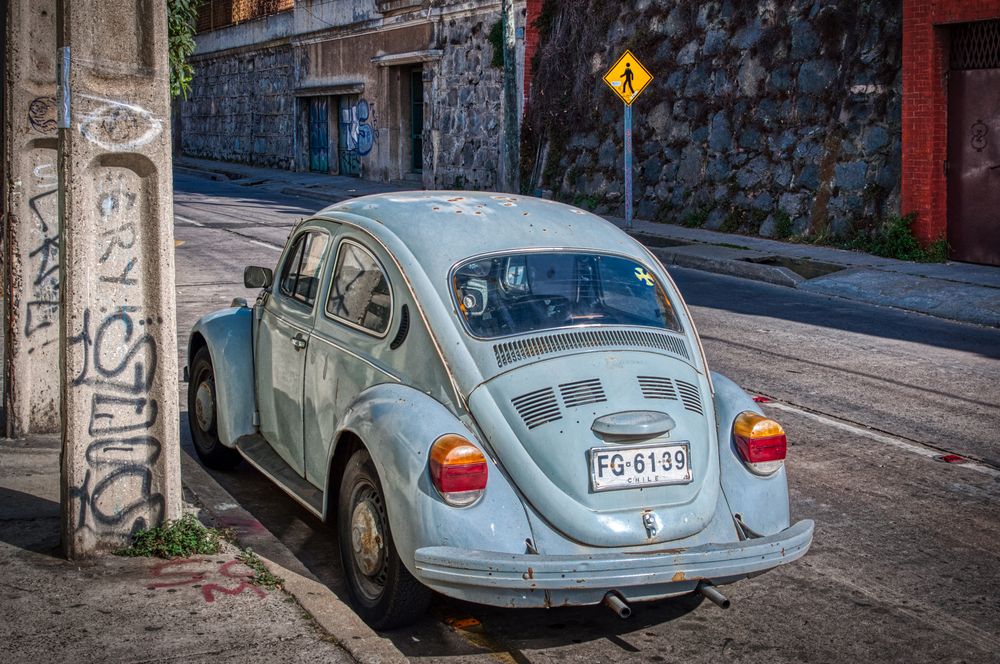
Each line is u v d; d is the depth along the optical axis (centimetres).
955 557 549
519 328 462
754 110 1889
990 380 931
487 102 2662
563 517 414
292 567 511
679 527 427
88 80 450
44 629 404
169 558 477
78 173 452
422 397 444
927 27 1526
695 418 455
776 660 433
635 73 1916
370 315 500
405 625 446
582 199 2267
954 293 1316
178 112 4850
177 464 488
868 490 650
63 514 471
